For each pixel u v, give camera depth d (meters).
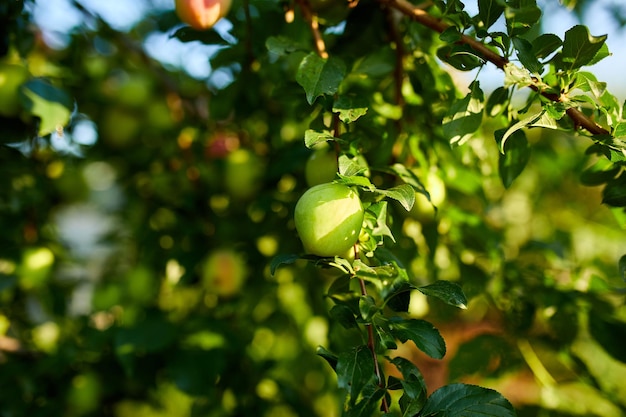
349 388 0.51
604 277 1.02
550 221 1.35
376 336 0.58
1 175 0.88
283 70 0.86
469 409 0.53
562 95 0.57
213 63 0.89
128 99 1.01
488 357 0.91
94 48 0.98
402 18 0.77
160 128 1.04
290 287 1.00
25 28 0.79
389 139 0.73
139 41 1.11
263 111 0.94
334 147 0.64
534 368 0.91
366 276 0.56
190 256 0.93
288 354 1.06
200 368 0.82
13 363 0.92
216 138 1.02
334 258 0.55
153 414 1.00
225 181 0.97
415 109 0.77
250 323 0.97
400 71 0.75
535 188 1.29
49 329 1.02
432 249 0.81
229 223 0.95
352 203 0.56
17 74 0.77
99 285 1.06
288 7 0.79
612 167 0.70
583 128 0.60
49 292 0.98
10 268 0.91
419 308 0.88
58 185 1.03
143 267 1.01
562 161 1.16
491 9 0.58
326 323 0.89
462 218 0.88
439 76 0.76
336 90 0.61
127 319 0.96
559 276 1.00
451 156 0.82
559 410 0.90
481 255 0.93
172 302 1.06
